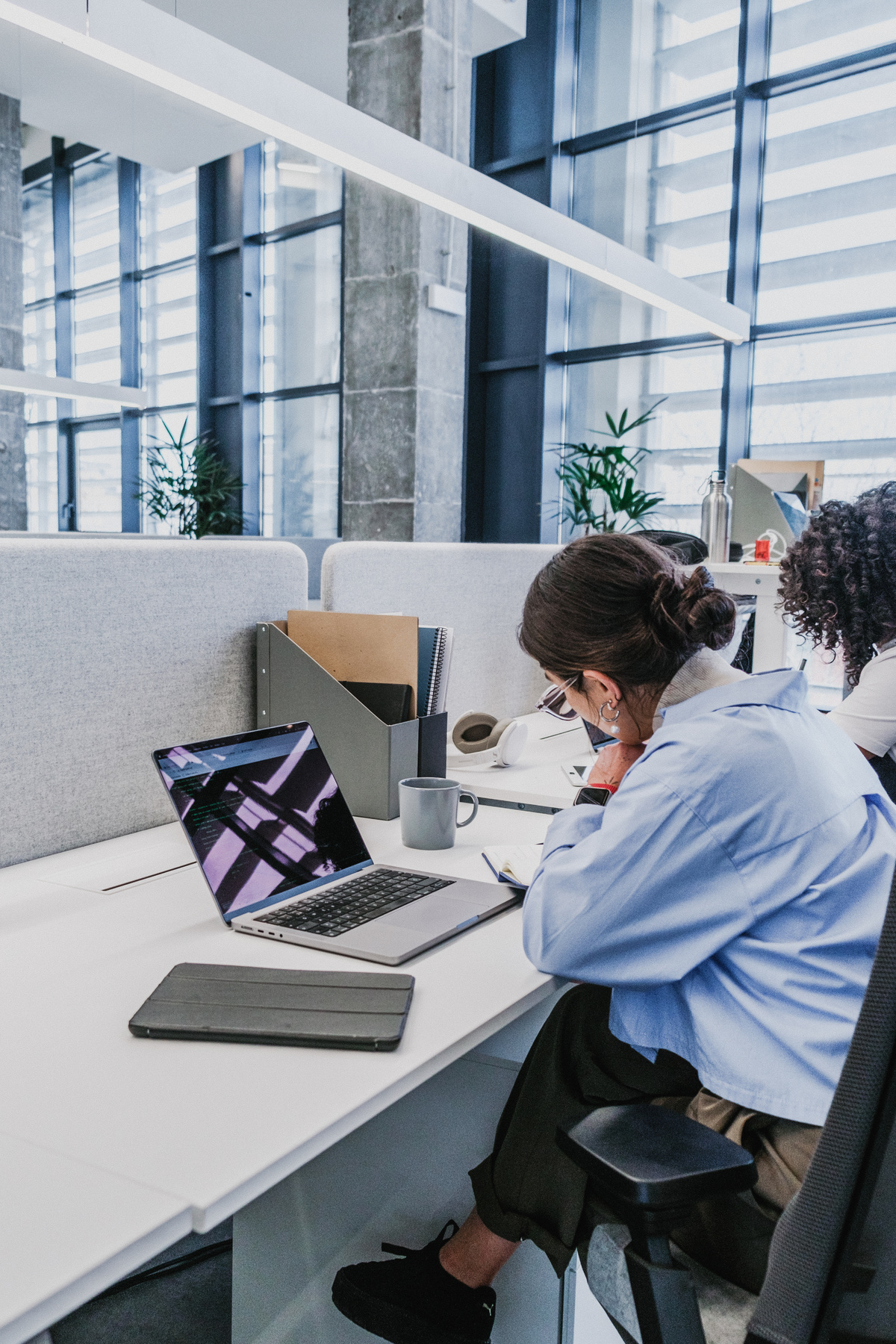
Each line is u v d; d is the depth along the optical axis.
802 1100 0.81
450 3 4.89
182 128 6.70
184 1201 0.60
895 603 1.56
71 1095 0.73
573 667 1.03
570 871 0.91
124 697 1.42
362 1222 1.22
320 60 6.02
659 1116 0.75
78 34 1.61
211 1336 1.37
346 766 1.55
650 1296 0.69
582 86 5.80
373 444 5.25
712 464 5.50
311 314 7.24
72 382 5.25
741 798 0.87
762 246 5.18
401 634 1.57
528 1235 1.00
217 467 7.56
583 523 5.48
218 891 1.10
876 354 4.87
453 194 2.25
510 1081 1.14
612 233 5.78
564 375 6.10
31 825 1.31
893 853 0.90
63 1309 0.53
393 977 0.93
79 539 1.35
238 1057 0.79
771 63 5.04
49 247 9.30
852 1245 0.57
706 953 0.87
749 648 2.37
